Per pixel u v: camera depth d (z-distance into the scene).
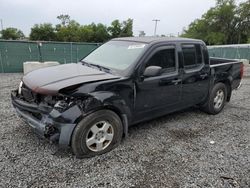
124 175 2.97
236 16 59.28
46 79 3.28
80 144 3.14
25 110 3.30
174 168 3.18
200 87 4.79
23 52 12.45
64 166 3.08
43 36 47.59
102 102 3.15
